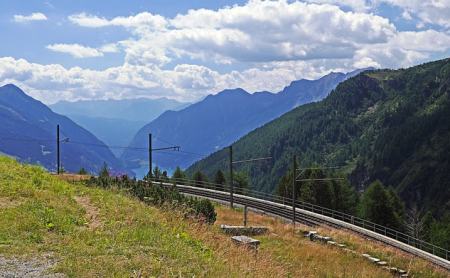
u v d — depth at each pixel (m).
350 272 23.12
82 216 15.20
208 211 27.11
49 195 17.25
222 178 99.44
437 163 172.75
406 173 179.00
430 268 34.50
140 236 13.18
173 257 11.76
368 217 78.31
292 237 32.75
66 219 14.17
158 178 83.12
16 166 22.48
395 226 77.12
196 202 26.62
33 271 9.76
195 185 83.44
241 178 103.69
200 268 11.23
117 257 11.10
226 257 13.70
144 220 15.47
